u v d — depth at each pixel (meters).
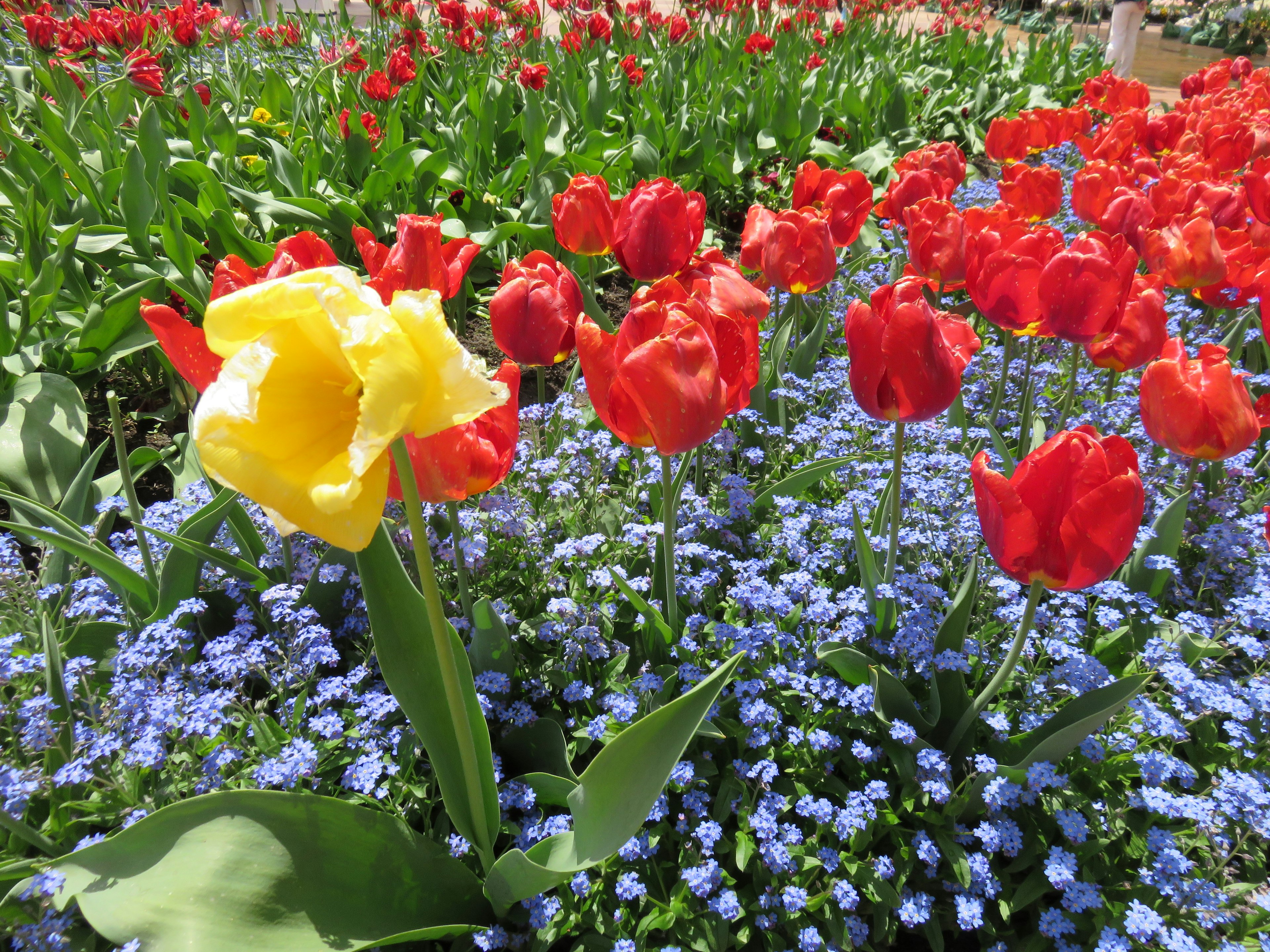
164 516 0.53
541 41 1.67
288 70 1.61
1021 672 0.46
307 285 0.21
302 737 0.42
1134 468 0.33
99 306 0.69
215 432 0.21
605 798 0.33
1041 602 0.51
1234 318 0.83
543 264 0.50
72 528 0.49
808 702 0.44
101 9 1.51
